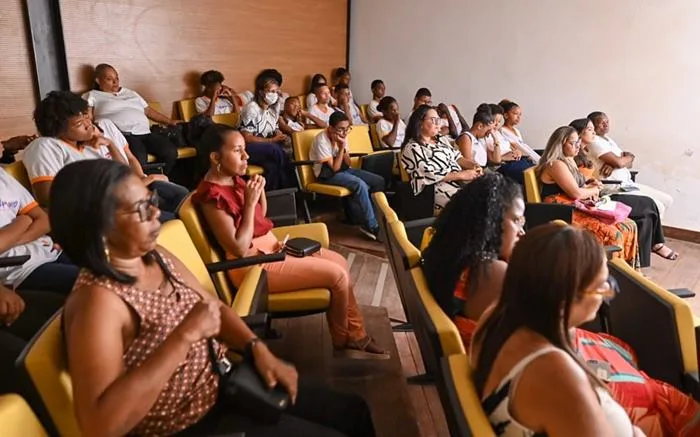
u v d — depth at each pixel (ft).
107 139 8.55
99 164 3.21
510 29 16.15
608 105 14.61
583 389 2.76
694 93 13.08
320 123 17.49
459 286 4.55
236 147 6.28
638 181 14.46
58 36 12.45
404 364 7.28
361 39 20.24
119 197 3.17
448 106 17.58
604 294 3.12
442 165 11.68
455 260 4.56
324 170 12.65
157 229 3.41
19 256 5.60
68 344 2.97
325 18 19.62
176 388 3.45
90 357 2.90
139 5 14.21
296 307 6.34
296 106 17.13
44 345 3.01
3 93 11.39
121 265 3.34
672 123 13.58
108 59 13.70
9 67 11.43
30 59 11.84
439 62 18.19
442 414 6.20
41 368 2.93
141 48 14.49
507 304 3.19
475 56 17.19
